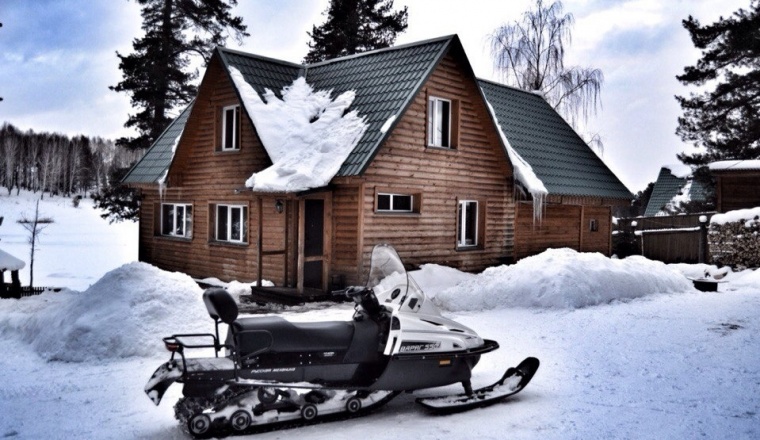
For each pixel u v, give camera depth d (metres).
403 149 15.04
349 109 15.27
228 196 16.77
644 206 53.31
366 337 5.97
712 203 31.30
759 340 9.40
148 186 19.38
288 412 5.57
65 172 100.38
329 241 14.23
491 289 12.99
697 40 28.02
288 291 14.02
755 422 5.77
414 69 15.09
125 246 36.75
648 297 13.84
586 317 11.45
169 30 28.56
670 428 5.61
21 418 5.93
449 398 6.31
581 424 5.73
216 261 17.39
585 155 22.06
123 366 8.07
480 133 17.28
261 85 15.88
